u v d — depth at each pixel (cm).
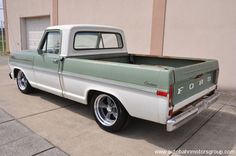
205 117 435
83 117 422
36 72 488
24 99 523
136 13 755
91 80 359
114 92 331
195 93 344
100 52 469
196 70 328
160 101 280
